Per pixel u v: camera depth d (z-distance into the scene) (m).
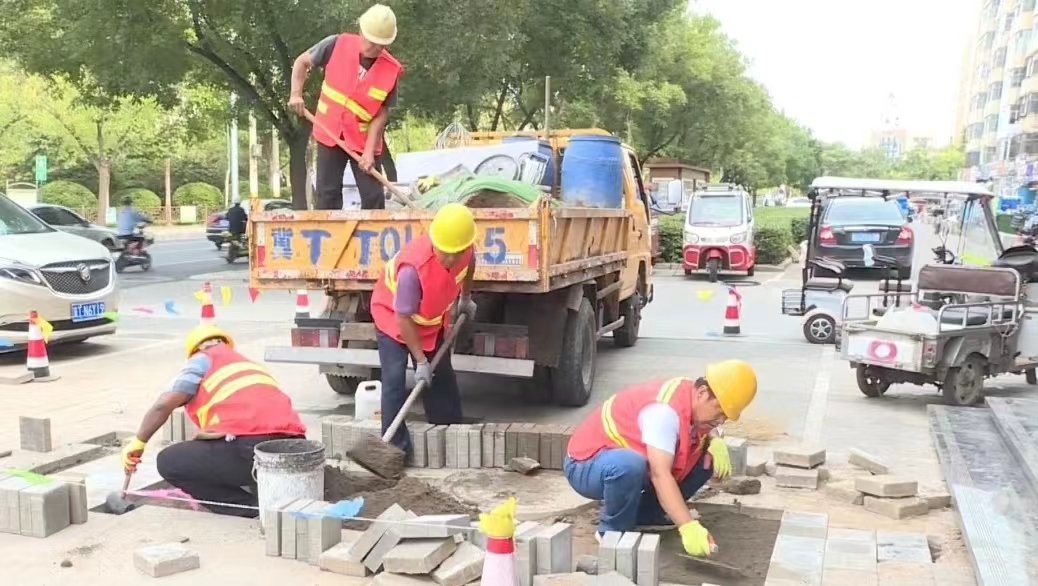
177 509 4.61
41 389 7.70
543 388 7.36
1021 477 5.03
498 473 5.35
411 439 5.50
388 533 3.75
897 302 8.88
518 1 16.17
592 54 20.33
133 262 19.86
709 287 18.00
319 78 15.48
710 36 33.94
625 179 9.55
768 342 10.88
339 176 6.60
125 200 20.56
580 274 6.85
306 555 3.91
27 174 43.31
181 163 51.84
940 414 6.80
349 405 7.43
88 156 37.88
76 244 9.55
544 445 5.43
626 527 4.04
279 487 4.12
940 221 11.28
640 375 8.70
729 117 35.28
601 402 7.53
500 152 7.85
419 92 16.25
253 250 6.37
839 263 11.04
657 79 30.62
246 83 16.36
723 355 9.90
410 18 14.68
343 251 6.20
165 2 14.74
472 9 15.00
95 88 17.19
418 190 7.19
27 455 5.46
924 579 3.79
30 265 8.73
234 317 12.75
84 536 4.18
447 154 7.99
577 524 4.58
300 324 6.57
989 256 9.93
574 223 6.53
